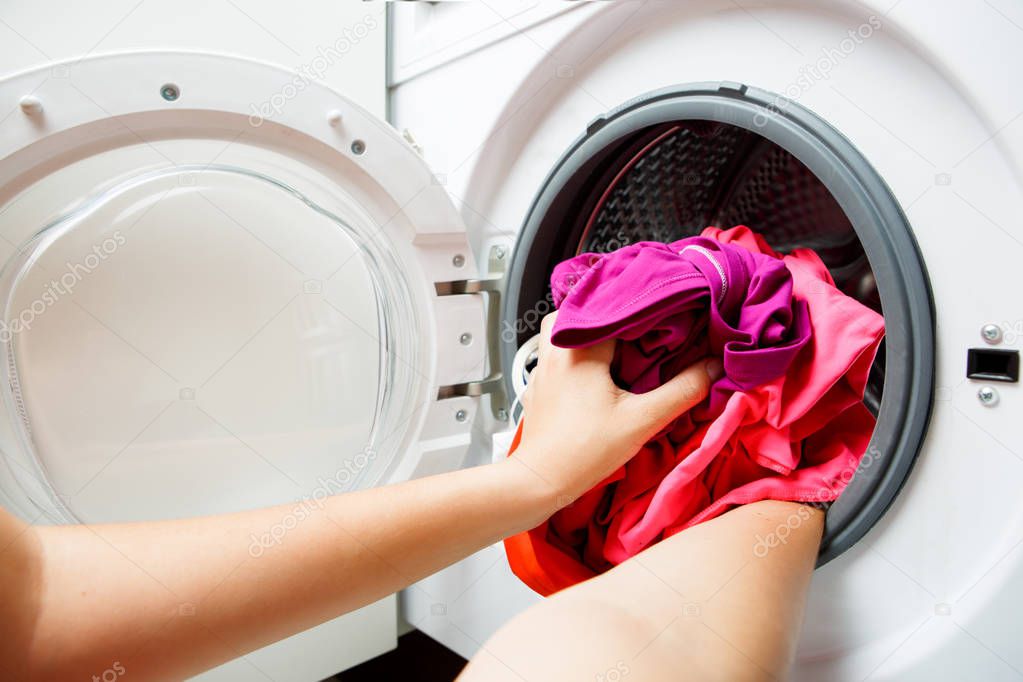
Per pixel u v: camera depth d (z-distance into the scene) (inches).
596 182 30.6
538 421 20.6
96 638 12.8
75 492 23.8
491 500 17.8
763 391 19.4
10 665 11.9
